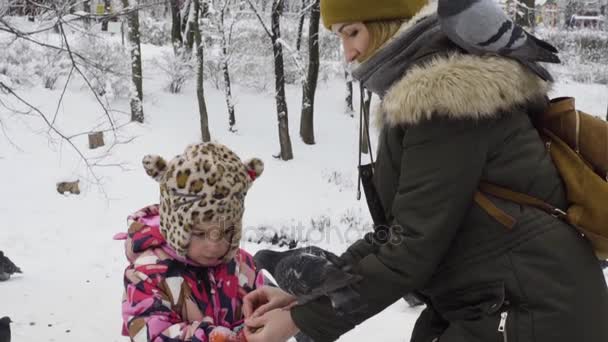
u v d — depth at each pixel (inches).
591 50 1139.9
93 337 230.2
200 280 97.8
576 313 75.2
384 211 88.3
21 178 549.3
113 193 550.3
